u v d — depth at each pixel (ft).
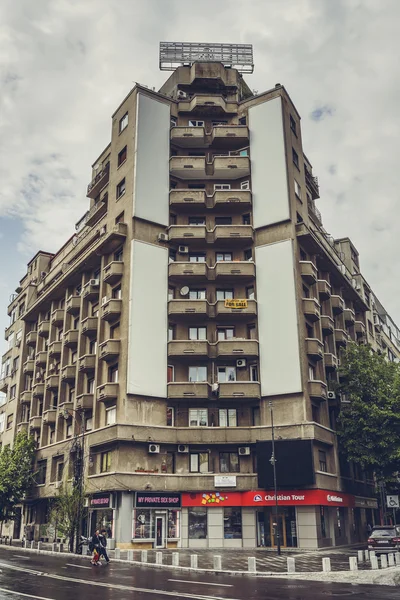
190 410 133.18
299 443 124.26
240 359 135.54
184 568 78.02
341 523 138.62
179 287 142.31
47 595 52.95
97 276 156.35
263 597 51.60
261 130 152.87
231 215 150.51
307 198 165.89
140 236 139.85
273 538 122.83
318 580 65.92
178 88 167.43
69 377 154.71
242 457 130.31
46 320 181.06
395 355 255.29
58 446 154.51
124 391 127.13
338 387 143.84
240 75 176.45
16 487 156.46
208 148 157.48
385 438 128.98
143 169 145.89
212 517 124.36
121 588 58.03
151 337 133.08
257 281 140.15
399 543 99.45
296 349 131.23
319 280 149.48
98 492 124.06
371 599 50.19
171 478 125.29
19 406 189.78
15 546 140.67
